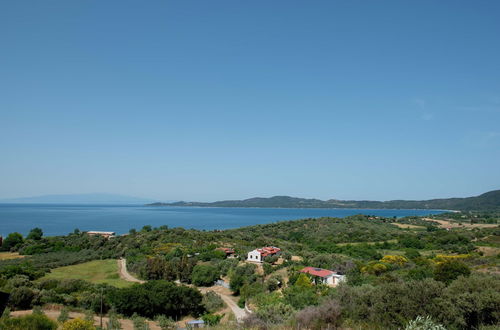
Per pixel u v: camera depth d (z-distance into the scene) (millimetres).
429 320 11773
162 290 43688
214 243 97812
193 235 108125
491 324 12375
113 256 85812
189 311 44844
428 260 63625
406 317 13086
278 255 80062
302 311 16219
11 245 96875
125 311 40656
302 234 123312
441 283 14656
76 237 110250
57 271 69250
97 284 53281
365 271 53156
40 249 91375
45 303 37719
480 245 86625
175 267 68250
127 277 66750
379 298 14383
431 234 112500
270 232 128125
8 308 32406
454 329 12227
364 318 14234
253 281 57125
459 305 12766
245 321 18984
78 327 20391
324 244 101188
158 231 113812
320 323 14539
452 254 78000
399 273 44188
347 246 91812
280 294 41562
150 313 41438
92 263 78938
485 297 12625
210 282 62562
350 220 151500
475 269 41031
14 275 54781
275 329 15875
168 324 35625
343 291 16641
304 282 45875
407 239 98125
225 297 54031
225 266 69812
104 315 38688
